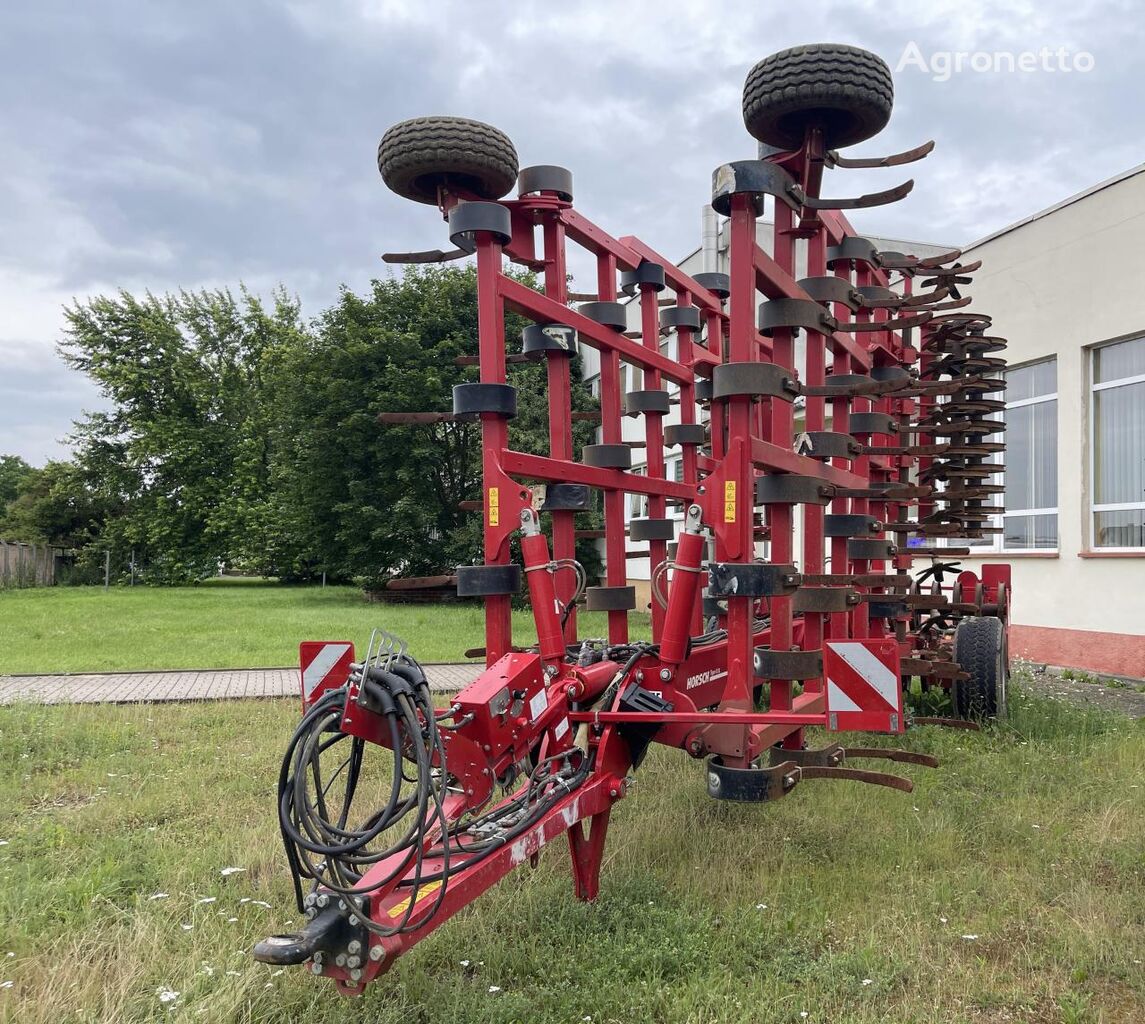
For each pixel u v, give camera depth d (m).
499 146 4.06
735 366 4.03
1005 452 12.02
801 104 4.00
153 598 27.06
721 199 4.14
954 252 6.56
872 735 6.78
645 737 4.07
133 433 38.50
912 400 7.36
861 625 6.04
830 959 3.29
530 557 3.97
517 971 3.28
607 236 5.52
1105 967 3.27
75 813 5.07
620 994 3.07
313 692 3.40
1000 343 6.71
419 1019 3.01
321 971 2.53
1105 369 10.62
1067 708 7.69
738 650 4.15
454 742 3.13
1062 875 4.14
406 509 23.44
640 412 5.98
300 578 39.53
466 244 4.27
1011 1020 3.00
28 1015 2.89
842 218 5.86
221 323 41.09
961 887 4.01
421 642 13.72
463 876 2.90
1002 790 5.43
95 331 39.50
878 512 6.68
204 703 8.51
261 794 5.47
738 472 4.06
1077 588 10.65
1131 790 5.32
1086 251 10.66
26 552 35.47
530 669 3.51
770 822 4.79
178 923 3.58
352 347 23.88
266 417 38.06
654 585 5.25
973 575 7.96
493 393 4.02
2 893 3.78
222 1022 2.86
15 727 7.03
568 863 4.17
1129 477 10.28
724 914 3.73
